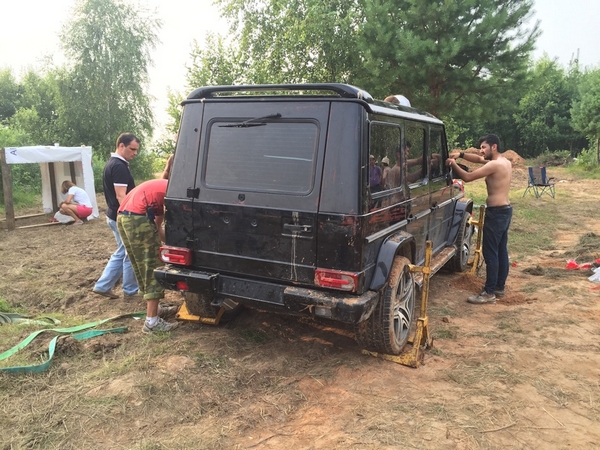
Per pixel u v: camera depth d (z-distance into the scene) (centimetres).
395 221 389
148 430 284
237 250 357
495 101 1174
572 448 277
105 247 820
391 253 351
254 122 348
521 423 300
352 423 296
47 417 291
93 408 301
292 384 342
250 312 476
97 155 2097
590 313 501
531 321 480
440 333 446
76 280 603
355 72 1252
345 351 400
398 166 396
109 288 525
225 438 279
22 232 950
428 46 1052
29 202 1368
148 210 417
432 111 1159
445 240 604
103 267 669
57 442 270
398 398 327
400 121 396
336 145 320
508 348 414
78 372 349
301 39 1216
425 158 476
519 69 1128
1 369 337
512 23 1080
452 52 1029
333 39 1225
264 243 345
